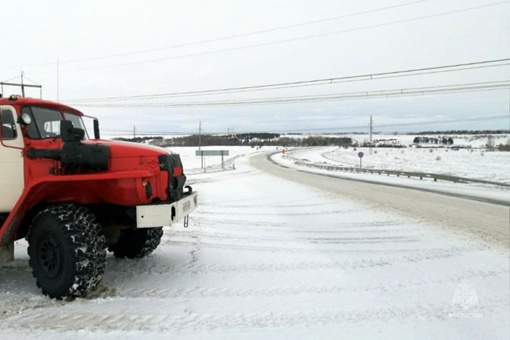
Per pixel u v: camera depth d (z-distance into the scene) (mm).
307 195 17031
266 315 4219
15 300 4492
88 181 4738
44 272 4598
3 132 4961
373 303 4652
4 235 4664
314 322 4066
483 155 56500
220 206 13445
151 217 4734
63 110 5641
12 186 4930
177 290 4945
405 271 5992
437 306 4602
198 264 6156
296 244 7785
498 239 8398
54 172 4836
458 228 9641
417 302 4719
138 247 6262
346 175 31344
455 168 36812
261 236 8539
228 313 4246
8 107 4996
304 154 79625
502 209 13016
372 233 8992
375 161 53531
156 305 4422
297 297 4793
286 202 14672
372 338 3736
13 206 4953
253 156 72938
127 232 6262
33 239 4652
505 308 4586
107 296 4680
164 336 3646
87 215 4695
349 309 4449
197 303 4516
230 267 6027
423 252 7219
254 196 16594
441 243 7988
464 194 17641
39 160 4906
